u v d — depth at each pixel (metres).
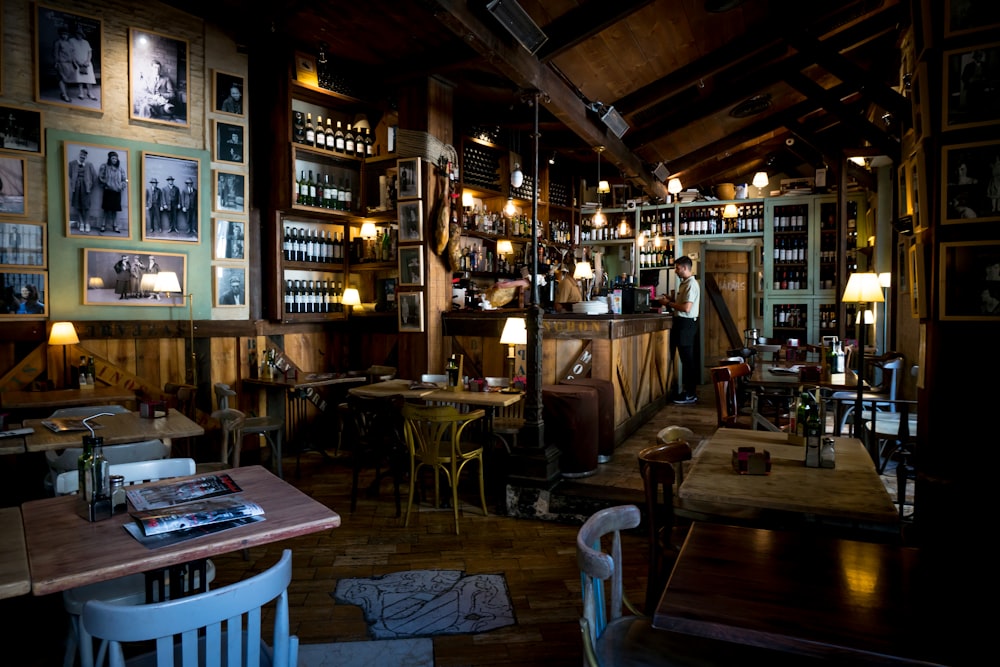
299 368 6.65
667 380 8.54
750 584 1.74
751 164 11.63
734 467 2.71
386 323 6.98
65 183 5.09
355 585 3.50
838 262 8.78
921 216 2.75
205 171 5.89
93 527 2.07
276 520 2.12
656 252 10.80
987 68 2.53
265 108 6.30
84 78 5.16
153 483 2.51
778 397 5.68
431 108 6.41
